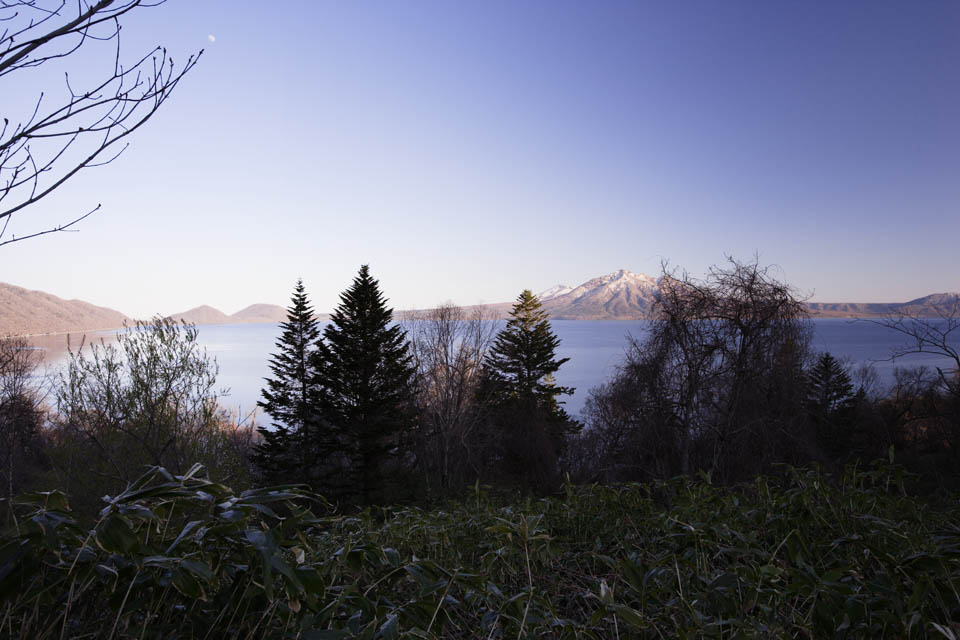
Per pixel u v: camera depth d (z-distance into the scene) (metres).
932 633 1.39
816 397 15.52
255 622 1.30
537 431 31.48
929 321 12.50
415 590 1.81
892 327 12.70
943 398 18.00
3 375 18.14
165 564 1.11
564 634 1.51
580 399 72.50
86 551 1.18
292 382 31.17
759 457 13.45
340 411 28.86
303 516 1.31
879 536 1.93
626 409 15.34
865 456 18.58
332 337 29.64
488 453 31.83
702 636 1.40
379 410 28.89
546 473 29.64
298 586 1.13
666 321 14.43
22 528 1.14
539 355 36.69
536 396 35.50
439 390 30.89
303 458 29.89
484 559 1.99
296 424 30.67
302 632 1.18
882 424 19.97
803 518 2.12
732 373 13.71
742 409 13.53
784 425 13.46
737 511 2.33
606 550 2.41
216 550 1.32
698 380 13.78
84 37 1.65
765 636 1.38
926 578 1.37
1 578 1.08
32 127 1.56
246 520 1.27
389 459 30.53
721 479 13.12
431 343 32.03
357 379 29.19
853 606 1.36
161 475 1.36
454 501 3.00
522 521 1.68
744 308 13.48
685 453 13.70
